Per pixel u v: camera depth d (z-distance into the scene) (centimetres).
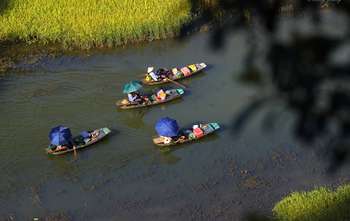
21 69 8044
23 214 5266
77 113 6950
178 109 6981
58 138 5997
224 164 5891
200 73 7762
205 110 6906
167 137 6150
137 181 5684
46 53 8469
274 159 5909
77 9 9206
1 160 6075
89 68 8050
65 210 5294
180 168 5866
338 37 3216
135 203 5347
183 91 7231
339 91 3112
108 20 8819
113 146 6266
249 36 3606
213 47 8244
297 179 5584
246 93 7125
